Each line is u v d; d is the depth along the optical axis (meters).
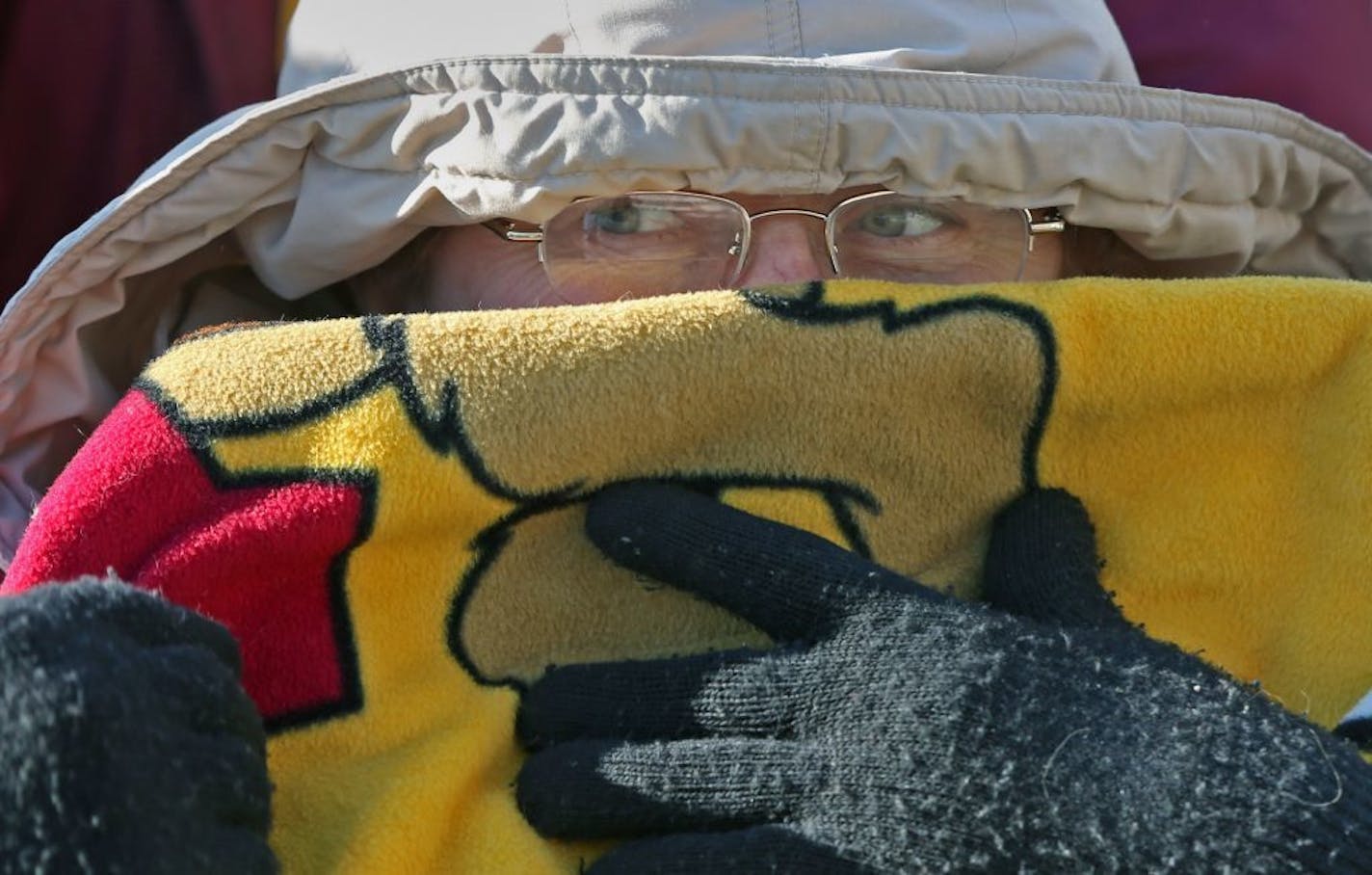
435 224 0.92
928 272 0.96
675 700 0.73
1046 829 0.63
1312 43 1.24
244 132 0.89
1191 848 0.61
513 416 0.76
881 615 0.72
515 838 0.72
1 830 0.52
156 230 0.90
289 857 0.71
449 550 0.78
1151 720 0.65
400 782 0.72
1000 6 0.91
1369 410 0.82
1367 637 0.81
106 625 0.58
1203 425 0.85
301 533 0.73
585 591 0.80
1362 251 1.07
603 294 0.93
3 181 1.15
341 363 0.76
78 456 0.75
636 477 0.80
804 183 0.85
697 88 0.82
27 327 0.89
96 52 1.16
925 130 0.85
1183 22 1.25
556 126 0.83
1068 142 0.88
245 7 1.17
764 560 0.75
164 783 0.55
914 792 0.65
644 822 0.70
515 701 0.78
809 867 0.66
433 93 0.87
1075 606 0.78
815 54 0.87
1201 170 0.93
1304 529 0.84
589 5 0.86
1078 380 0.82
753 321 0.80
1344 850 0.60
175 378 0.75
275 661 0.73
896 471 0.83
